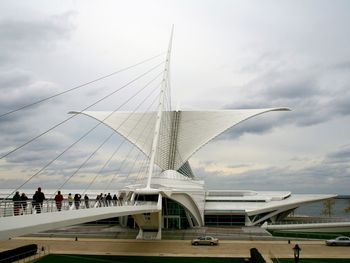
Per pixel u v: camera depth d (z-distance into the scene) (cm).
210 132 6631
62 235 4909
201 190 6159
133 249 3928
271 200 6688
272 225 5903
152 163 4950
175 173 6019
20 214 1719
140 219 4569
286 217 7100
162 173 6016
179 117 7038
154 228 4744
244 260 3388
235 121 6669
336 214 13762
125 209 3067
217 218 6388
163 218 5728
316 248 4034
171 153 6638
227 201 6631
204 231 5409
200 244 4212
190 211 5759
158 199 4628
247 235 5006
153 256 3559
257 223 6394
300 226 5788
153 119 6694
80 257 3481
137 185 5591
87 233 5112
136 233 5138
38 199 1958
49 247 3853
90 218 2333
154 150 5141
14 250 3200
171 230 5506
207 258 3478
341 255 3644
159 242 4397
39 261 3266
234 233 5206
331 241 4203
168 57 6519
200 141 6562
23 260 3269
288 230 5788
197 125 6825
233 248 4019
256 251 3291
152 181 5656
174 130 6894
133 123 6750
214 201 6638
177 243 4334
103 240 4509
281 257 3538
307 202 6675
